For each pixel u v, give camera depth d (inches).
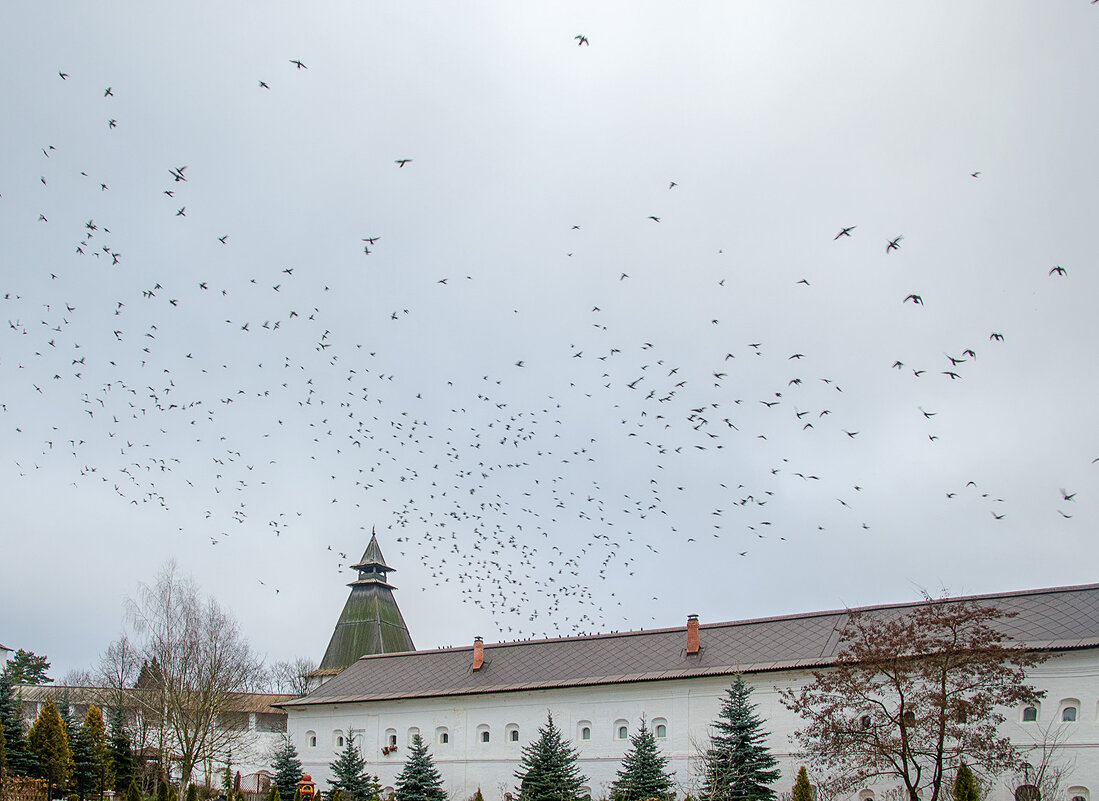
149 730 3078.2
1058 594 2188.7
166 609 2696.9
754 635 2456.9
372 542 3686.0
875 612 2378.2
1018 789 1894.7
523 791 2253.9
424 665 2910.9
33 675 4581.7
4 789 2054.6
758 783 2031.3
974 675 1780.3
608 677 2481.5
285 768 2659.9
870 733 1749.5
